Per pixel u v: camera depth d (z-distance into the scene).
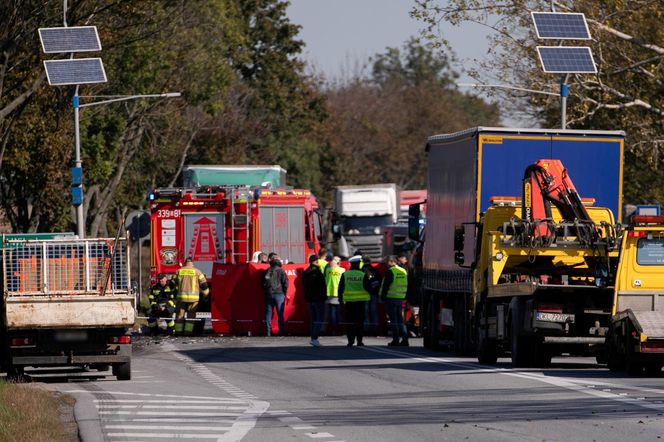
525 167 75.56
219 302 105.19
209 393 55.69
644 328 57.09
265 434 40.31
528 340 65.38
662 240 60.53
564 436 38.28
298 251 118.88
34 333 63.47
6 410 44.69
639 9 133.25
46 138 145.75
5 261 65.50
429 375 61.81
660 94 142.25
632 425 40.34
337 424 42.56
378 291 93.12
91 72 126.75
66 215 167.62
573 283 70.00
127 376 64.12
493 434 39.06
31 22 128.00
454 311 79.94
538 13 124.00
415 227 96.69
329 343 94.94
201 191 119.69
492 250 68.44
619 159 76.50
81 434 41.00
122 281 66.12
